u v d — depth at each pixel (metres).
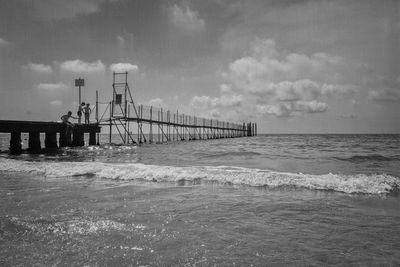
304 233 4.95
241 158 20.02
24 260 3.89
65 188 8.70
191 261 3.89
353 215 5.99
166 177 10.20
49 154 22.62
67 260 3.89
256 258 3.99
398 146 37.31
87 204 6.75
